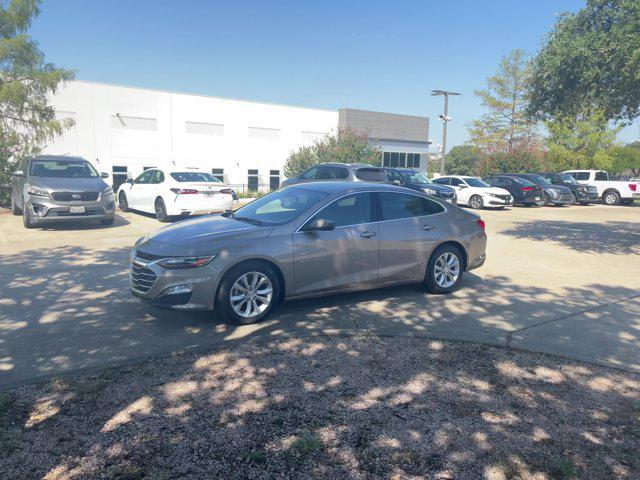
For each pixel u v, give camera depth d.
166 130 31.97
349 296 6.66
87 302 6.16
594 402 3.87
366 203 6.30
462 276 7.30
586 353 4.81
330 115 39.03
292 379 4.12
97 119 29.61
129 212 16.42
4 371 4.20
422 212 6.73
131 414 3.54
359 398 3.84
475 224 7.12
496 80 51.75
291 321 5.60
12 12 19.05
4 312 5.74
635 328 5.55
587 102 10.93
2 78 19.27
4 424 3.38
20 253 9.12
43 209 11.56
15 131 19.45
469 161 69.56
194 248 5.22
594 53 9.67
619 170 40.91
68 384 3.96
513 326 5.55
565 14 10.48
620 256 10.08
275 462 3.05
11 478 2.85
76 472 2.91
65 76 20.30
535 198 23.16
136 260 5.46
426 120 44.97
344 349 4.78
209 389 3.93
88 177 12.83
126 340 4.94
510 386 4.09
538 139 50.25
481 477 2.96
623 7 9.27
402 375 4.25
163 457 3.07
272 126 36.22
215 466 2.99
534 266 8.94
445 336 5.16
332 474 2.95
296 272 5.66
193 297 5.16
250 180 35.69
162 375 4.15
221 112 33.91
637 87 9.73
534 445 3.29
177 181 13.66
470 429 3.46
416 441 3.30
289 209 6.09
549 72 10.63
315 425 3.46
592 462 3.13
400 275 6.47
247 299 5.43
